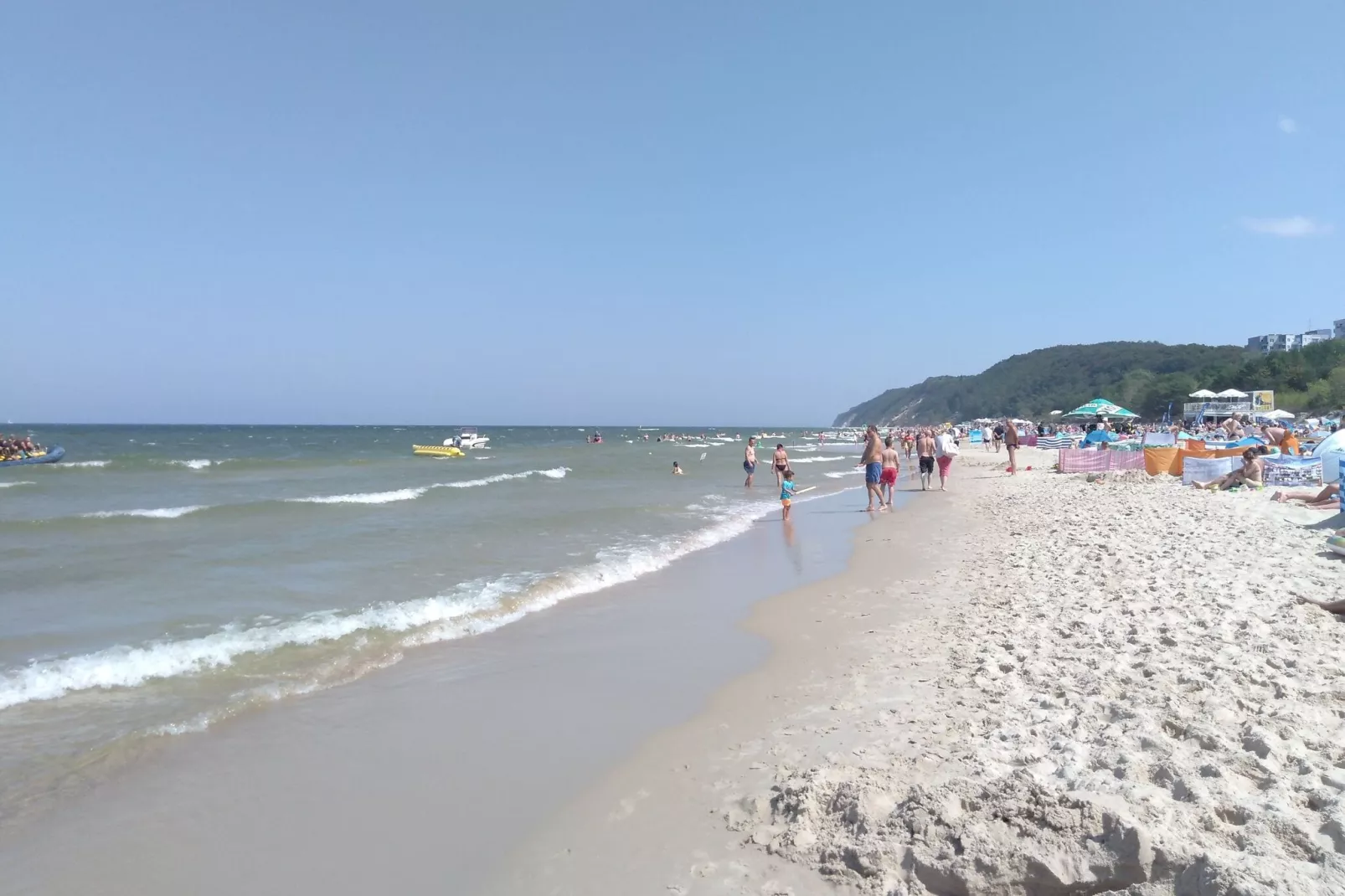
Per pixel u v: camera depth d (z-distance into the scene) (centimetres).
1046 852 284
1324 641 534
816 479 3017
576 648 693
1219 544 935
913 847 305
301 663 647
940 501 1858
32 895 331
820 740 445
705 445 8562
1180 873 265
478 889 329
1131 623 619
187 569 1059
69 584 955
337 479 3062
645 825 372
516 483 2717
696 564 1105
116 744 481
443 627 758
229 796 420
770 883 310
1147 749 375
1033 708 455
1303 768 336
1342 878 247
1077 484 1977
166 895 331
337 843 371
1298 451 1984
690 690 576
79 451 5878
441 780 435
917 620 726
